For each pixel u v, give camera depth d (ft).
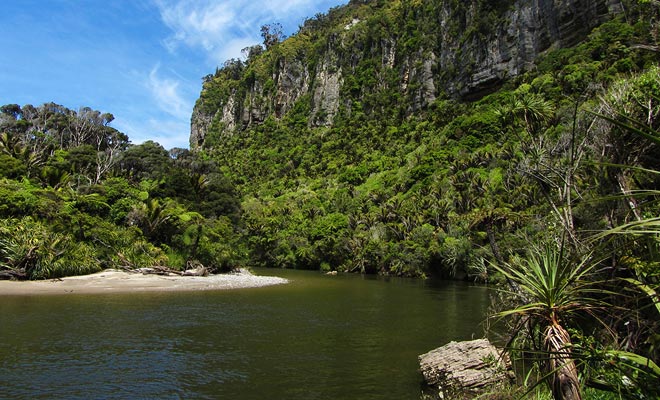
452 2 486.79
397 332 62.49
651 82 25.02
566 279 15.85
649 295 14.10
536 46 369.71
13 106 309.01
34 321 63.36
